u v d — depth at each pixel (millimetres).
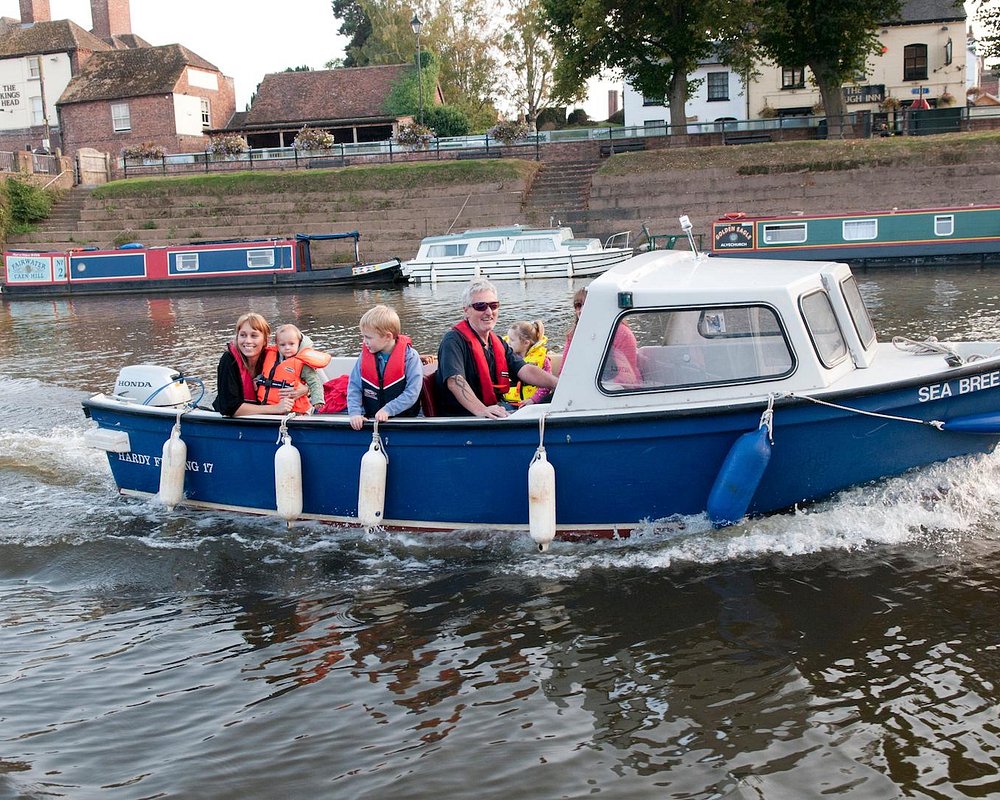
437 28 63531
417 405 6895
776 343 6246
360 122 51812
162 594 6223
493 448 6488
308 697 4859
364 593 6082
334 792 4090
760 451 6055
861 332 6992
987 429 6414
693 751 4297
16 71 54906
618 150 41781
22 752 4426
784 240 28297
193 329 21031
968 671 4805
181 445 7414
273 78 55188
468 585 6098
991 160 33219
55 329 22219
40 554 6949
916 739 4309
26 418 11898
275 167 44031
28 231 39375
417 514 6840
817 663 4953
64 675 5145
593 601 5766
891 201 33438
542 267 29641
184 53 53469
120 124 52750
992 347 7180
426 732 4516
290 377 7156
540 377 6730
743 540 6422
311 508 7148
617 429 6262
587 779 4129
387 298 26250
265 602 6027
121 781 4203
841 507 6613
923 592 5637
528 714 4633
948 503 6629
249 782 4172
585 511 6543
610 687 4840
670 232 34781
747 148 36625
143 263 31547
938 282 22656
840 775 4094
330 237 31406
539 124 66688
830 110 41000
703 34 38312
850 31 39156
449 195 37781
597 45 40625
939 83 47438
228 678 5082
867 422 6293
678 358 6348
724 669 4949
